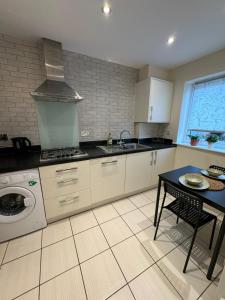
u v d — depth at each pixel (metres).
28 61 1.84
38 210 1.65
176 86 2.66
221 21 1.43
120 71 2.54
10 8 1.26
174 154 2.81
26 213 1.56
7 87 1.79
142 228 1.78
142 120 2.68
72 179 1.80
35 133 2.05
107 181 2.12
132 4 1.22
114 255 1.42
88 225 1.81
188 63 2.42
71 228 1.76
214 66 2.07
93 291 1.13
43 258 1.39
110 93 2.53
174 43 1.84
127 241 1.59
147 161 2.46
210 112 2.37
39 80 1.93
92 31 1.60
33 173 1.53
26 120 1.96
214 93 2.29
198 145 2.53
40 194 1.62
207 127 2.43
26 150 1.94
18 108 1.89
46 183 1.65
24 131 1.98
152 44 1.87
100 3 1.21
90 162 1.90
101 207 2.18
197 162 2.42
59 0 1.18
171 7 1.25
